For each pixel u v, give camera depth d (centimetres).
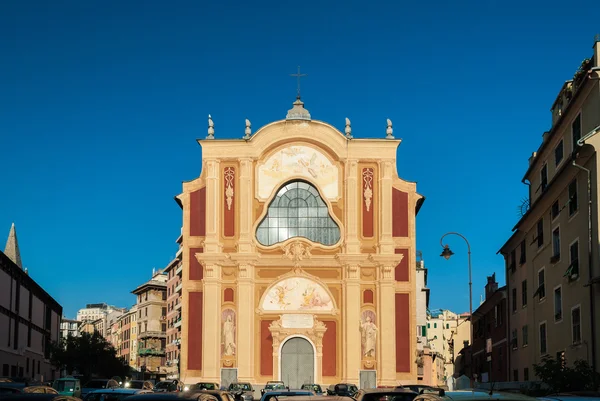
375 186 6675
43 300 9419
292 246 6588
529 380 5312
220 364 6412
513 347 5962
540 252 5053
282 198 6731
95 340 8962
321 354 6456
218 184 6688
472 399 1407
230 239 6619
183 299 6562
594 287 3828
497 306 6662
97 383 5112
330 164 6731
